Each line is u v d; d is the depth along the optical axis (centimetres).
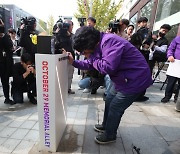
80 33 176
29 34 349
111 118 212
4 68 325
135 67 185
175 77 383
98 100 391
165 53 459
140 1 1169
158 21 828
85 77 420
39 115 196
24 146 215
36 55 176
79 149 214
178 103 347
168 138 250
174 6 670
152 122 298
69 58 223
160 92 498
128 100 197
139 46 372
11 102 348
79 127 265
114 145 227
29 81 349
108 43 174
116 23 320
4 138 230
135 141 239
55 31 347
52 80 181
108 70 174
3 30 312
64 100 234
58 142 218
